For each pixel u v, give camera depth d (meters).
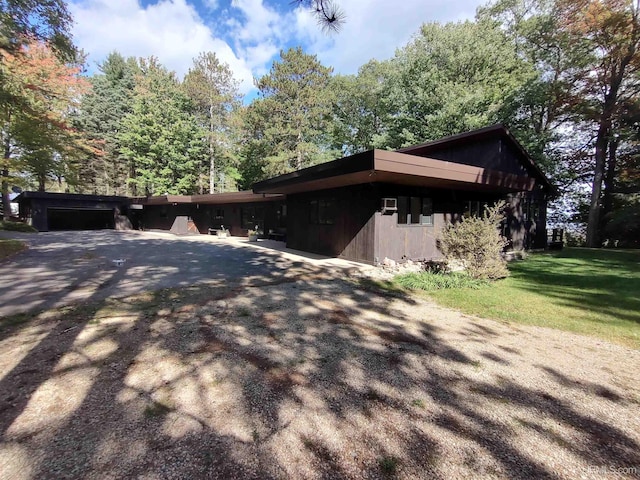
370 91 22.64
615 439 1.83
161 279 5.85
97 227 22.64
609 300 4.81
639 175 14.23
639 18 11.70
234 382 2.36
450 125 15.52
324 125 23.22
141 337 3.15
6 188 16.52
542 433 1.87
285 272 6.61
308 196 9.77
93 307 4.09
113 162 28.09
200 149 24.61
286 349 2.96
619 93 13.32
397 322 3.78
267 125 21.70
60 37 9.03
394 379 2.46
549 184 12.31
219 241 13.51
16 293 4.77
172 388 2.26
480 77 16.06
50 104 14.92
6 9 7.77
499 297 4.97
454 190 8.92
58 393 2.17
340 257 8.46
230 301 4.48
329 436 1.81
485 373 2.58
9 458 1.59
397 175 6.20
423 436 1.82
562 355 2.95
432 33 17.83
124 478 1.48
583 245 16.03
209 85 23.58
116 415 1.95
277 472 1.55
